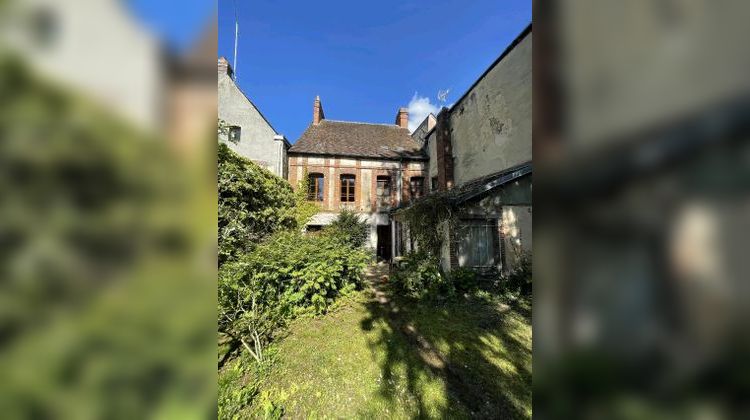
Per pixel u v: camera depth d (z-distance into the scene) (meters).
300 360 3.72
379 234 15.55
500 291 6.99
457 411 2.76
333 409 2.80
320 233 11.62
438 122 12.68
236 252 5.40
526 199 7.39
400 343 4.23
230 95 12.37
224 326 3.76
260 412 2.71
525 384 3.20
